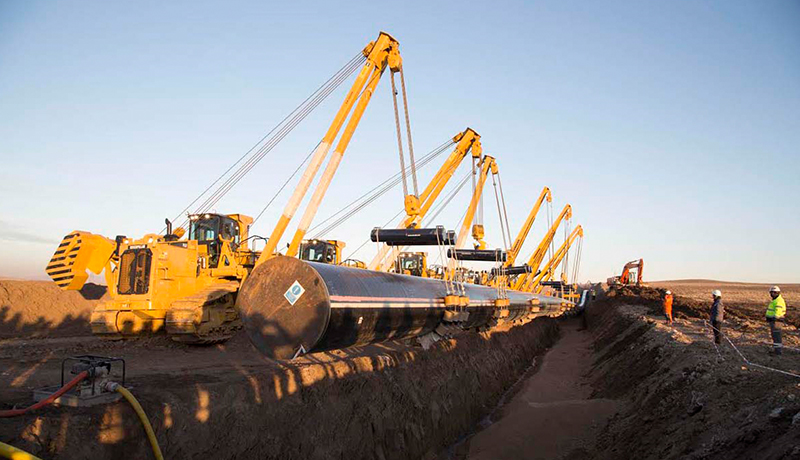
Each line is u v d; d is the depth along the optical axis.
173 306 15.43
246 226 20.52
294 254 18.27
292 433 10.62
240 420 9.71
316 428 11.21
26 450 6.43
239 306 9.21
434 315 12.27
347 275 9.62
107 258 16.67
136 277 15.97
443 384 17.14
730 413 8.45
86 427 7.30
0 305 21.09
